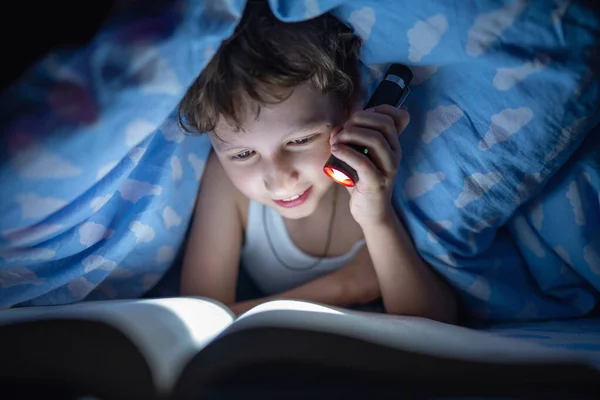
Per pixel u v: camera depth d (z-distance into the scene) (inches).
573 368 21.4
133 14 29.4
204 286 44.0
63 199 32.6
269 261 47.8
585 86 33.9
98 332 22.6
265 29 33.0
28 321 23.2
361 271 44.2
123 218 38.8
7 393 21.7
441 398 21.0
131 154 35.4
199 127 36.0
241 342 22.0
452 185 37.9
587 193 38.9
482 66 34.3
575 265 40.3
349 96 38.3
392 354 21.9
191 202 44.1
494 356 22.4
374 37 34.9
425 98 37.0
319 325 24.3
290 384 21.0
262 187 37.8
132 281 43.4
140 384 21.2
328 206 45.9
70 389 21.5
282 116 33.6
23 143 29.8
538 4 31.7
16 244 33.4
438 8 32.4
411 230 40.3
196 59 29.7
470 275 40.2
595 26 32.3
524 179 37.2
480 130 36.0
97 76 29.3
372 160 35.6
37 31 36.4
